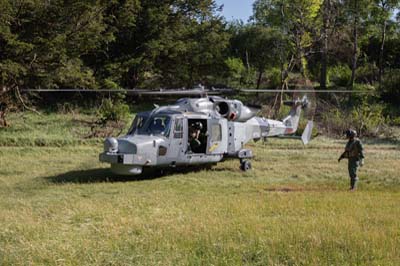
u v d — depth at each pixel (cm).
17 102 2808
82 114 2955
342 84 4459
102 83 3114
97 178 1413
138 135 1444
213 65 4028
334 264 569
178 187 1288
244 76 4188
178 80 3975
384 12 4356
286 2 3934
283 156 1934
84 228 780
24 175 1445
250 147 2212
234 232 709
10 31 2400
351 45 4672
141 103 3706
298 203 969
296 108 1955
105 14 3102
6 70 2330
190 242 660
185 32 3712
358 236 671
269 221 790
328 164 1747
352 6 4244
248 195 1135
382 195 1116
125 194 1160
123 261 590
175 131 1455
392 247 623
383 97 3875
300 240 657
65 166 1616
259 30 4284
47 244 659
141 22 3459
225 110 1609
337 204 959
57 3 2503
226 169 1622
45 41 2438
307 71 4131
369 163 1769
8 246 655
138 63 3366
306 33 3866
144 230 736
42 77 2670
